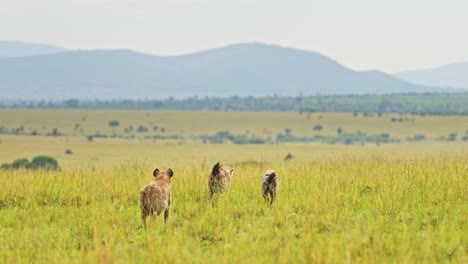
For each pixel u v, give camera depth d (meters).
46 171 102.69
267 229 53.81
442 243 46.06
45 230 60.22
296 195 70.50
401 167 87.06
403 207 60.16
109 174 90.75
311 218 56.50
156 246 48.53
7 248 53.00
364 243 46.34
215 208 63.88
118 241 52.50
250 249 47.09
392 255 43.38
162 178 62.22
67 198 75.00
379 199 64.00
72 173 91.00
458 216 56.62
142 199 58.94
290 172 87.75
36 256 49.19
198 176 82.25
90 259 46.00
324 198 64.56
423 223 55.25
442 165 87.25
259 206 65.56
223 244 50.44
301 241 47.94
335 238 48.91
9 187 78.69
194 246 48.81
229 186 75.44
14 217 65.94
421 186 72.19
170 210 66.69
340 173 82.81
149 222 59.38
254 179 82.62
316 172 85.19
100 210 67.25
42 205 73.88
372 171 83.94
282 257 43.09
